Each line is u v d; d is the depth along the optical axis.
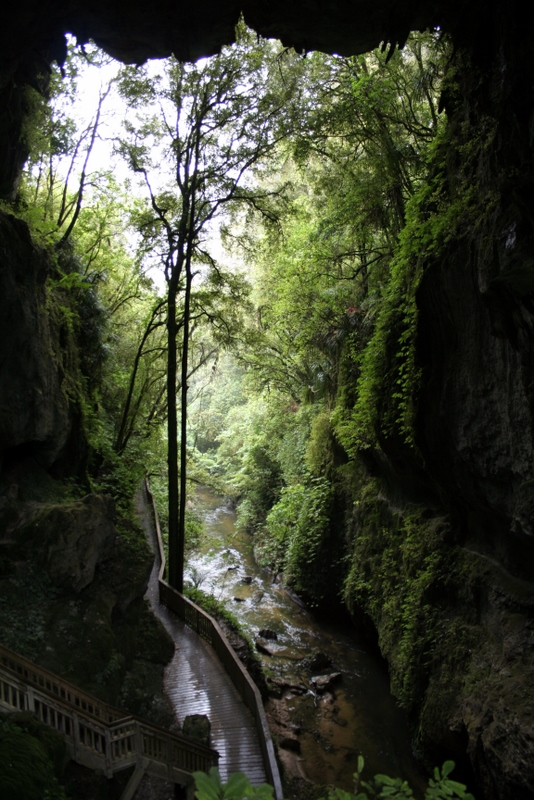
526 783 6.34
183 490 16.34
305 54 9.65
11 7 7.96
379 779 2.36
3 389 9.50
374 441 13.45
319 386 19.38
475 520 9.73
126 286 21.28
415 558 11.44
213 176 15.24
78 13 8.87
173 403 15.89
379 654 14.73
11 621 8.24
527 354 6.87
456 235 8.59
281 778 9.79
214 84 14.48
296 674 13.96
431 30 8.75
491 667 8.12
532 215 6.21
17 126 11.14
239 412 32.31
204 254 16.55
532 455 7.05
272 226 16.30
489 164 7.43
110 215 17.83
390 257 14.45
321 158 15.34
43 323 10.78
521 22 6.41
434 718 9.04
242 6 8.62
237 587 20.02
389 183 13.09
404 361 11.50
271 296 21.22
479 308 8.26
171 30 9.09
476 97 7.96
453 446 9.41
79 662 8.59
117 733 7.42
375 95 12.07
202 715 10.08
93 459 15.85
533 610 7.75
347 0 8.14
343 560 16.55
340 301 17.05
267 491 24.59
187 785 8.23
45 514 9.50
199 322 17.92
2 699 6.42
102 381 18.20
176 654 13.04
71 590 9.49
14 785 5.09
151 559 12.37
